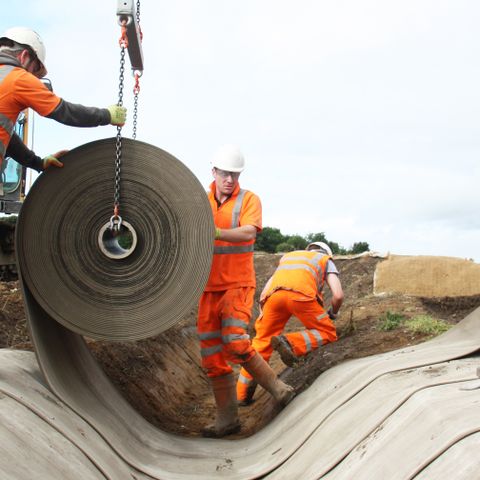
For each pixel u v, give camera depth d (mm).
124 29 4387
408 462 2852
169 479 4176
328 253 6777
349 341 6191
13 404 3322
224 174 5371
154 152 4578
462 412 2936
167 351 8219
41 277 4445
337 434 3879
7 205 11234
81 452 3412
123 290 4582
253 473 4320
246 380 6672
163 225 4605
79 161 4516
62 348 4777
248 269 5438
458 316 7832
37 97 3979
